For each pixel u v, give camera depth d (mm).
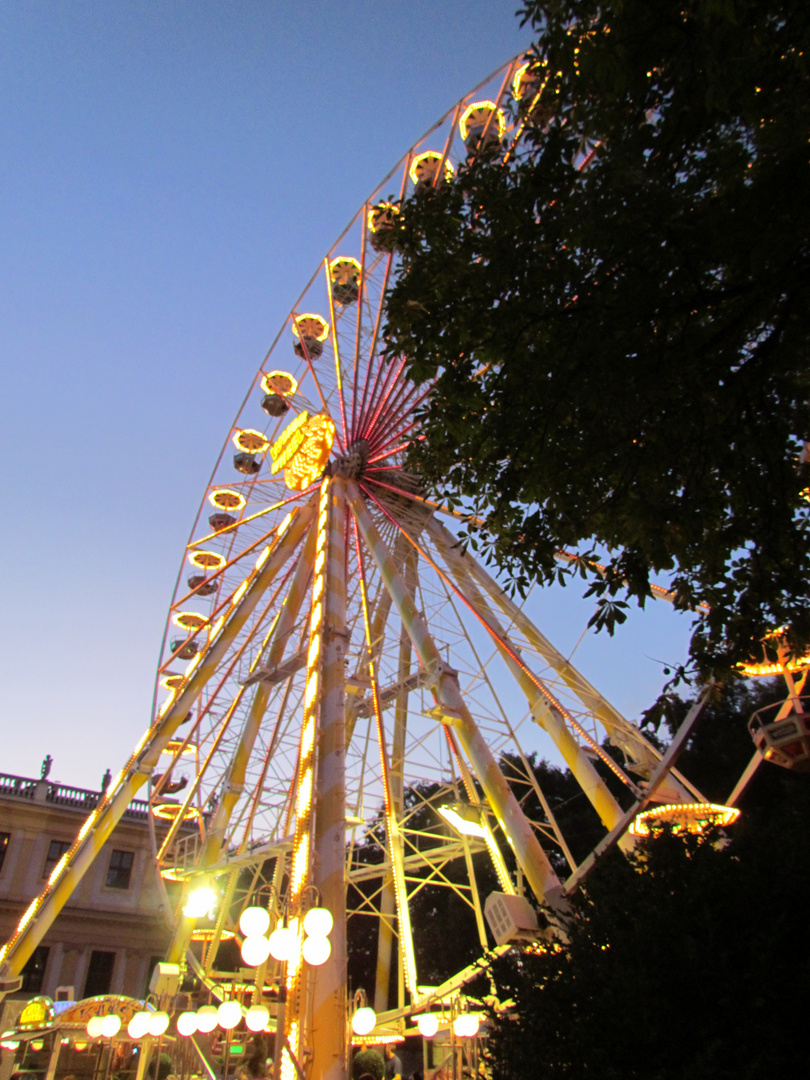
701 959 7926
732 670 9164
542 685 20797
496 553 10500
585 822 36281
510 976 9883
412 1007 20406
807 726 15078
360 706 25172
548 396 9180
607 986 8281
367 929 41406
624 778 18266
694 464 8953
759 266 7734
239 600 26922
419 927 39656
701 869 8844
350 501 26250
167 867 26000
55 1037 15070
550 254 9094
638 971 8219
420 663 22156
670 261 8352
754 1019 7477
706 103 7359
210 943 24547
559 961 9305
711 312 8742
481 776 19312
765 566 8883
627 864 10023
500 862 21734
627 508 9219
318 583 21500
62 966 37656
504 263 9227
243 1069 16984
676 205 8211
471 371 9977
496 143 9938
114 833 41812
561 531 9820
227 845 24672
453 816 22953
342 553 23031
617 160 8484
